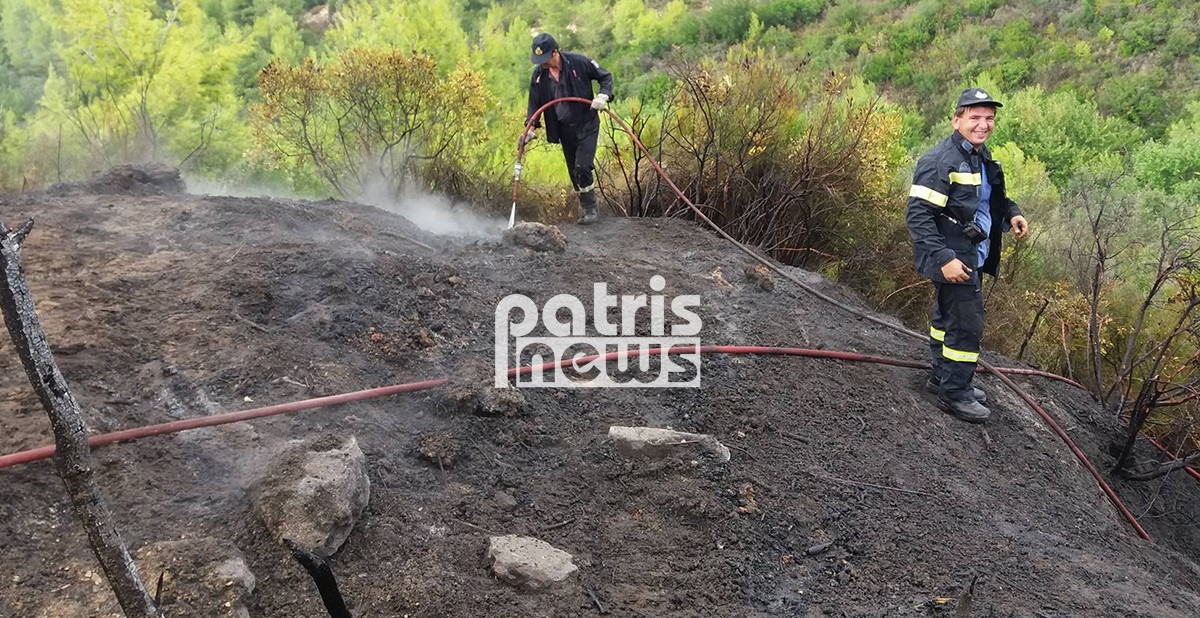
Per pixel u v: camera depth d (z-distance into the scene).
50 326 3.53
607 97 6.46
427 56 7.58
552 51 6.34
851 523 3.59
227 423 3.20
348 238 5.32
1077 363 7.70
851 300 6.54
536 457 3.55
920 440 4.61
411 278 4.71
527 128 6.54
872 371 5.21
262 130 7.60
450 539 2.93
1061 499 4.59
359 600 2.56
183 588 2.33
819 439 4.23
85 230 4.76
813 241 8.12
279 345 3.76
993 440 4.98
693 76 7.97
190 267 4.38
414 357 4.01
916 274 8.00
